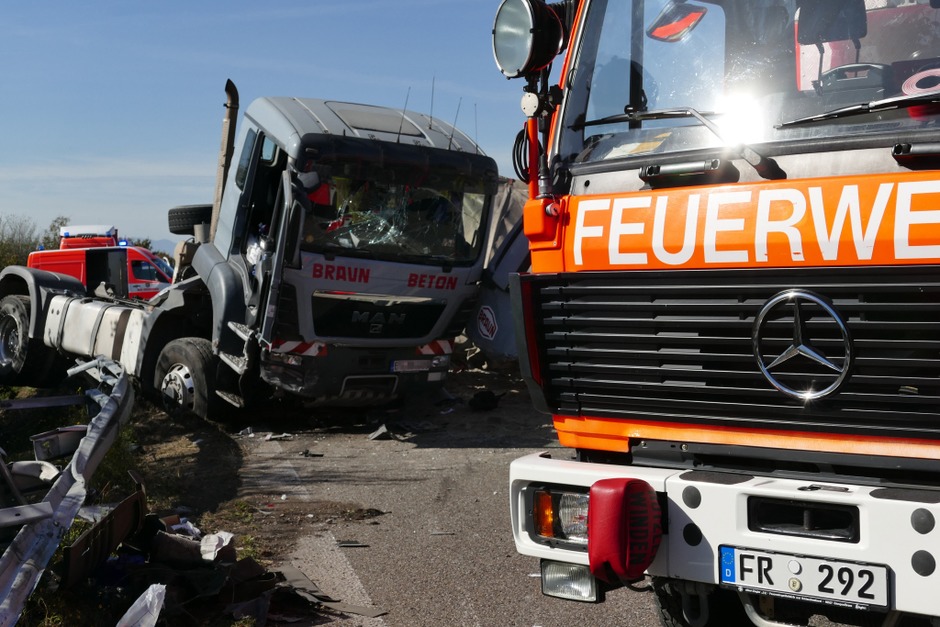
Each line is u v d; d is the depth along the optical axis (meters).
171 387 10.59
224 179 11.04
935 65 3.60
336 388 10.08
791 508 3.32
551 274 3.93
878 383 3.26
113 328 11.53
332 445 9.88
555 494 3.80
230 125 11.02
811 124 3.57
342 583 5.51
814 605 3.71
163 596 3.87
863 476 3.38
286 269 9.40
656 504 3.53
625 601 5.12
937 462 3.22
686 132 3.87
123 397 6.85
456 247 10.24
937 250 3.11
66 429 6.11
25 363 12.78
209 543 5.28
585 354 3.88
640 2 4.19
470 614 4.97
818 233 3.30
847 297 3.29
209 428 10.31
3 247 22.53
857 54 3.71
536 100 3.95
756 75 3.85
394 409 11.69
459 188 10.13
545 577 3.89
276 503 7.45
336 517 7.02
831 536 3.23
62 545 5.19
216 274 10.12
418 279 10.05
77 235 21.56
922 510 3.06
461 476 8.45
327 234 9.52
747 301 3.48
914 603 3.07
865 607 3.15
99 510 5.82
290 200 9.00
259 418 10.91
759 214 3.42
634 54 4.15
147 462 8.63
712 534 3.44
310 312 9.62
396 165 9.64
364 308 9.87
